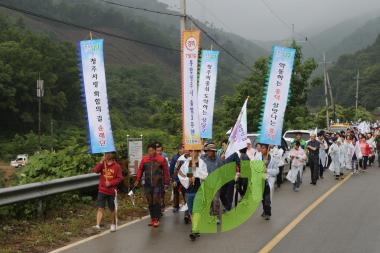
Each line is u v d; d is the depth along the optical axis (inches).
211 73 603.5
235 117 1320.1
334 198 557.6
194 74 403.9
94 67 403.5
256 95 1311.5
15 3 5816.9
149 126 3275.1
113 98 3449.8
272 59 482.6
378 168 968.9
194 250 316.5
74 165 512.4
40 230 369.7
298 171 627.8
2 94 2965.1
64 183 437.1
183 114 397.7
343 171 892.6
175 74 5467.5
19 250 315.6
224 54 2955.2
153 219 398.0
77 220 407.5
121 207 471.5
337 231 374.0
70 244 334.6
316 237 352.8
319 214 450.3
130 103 3575.3
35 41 3435.0
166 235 364.5
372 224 401.1
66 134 3061.0
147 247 325.7
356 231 373.7
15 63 3120.1
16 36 3565.5
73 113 3575.3
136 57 5821.9
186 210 411.5
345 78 4436.5
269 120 476.7
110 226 397.7
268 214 426.0
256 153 456.8
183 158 424.8
